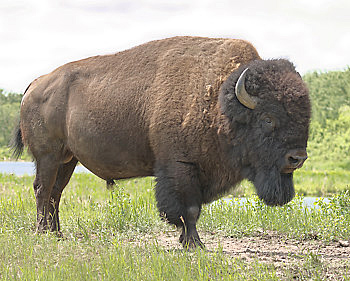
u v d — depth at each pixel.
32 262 16.22
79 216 25.91
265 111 17.72
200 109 19.00
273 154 17.80
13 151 25.80
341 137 103.38
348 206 24.64
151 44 21.47
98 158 21.80
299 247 20.97
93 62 22.86
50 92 23.28
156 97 19.95
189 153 19.16
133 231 23.31
